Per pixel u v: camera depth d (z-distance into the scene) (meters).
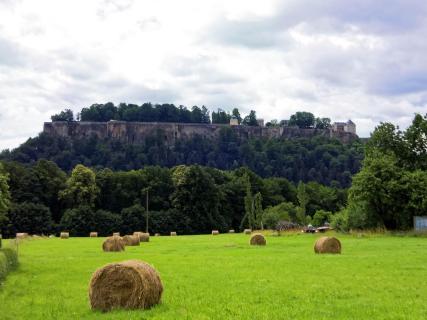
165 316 15.28
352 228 76.81
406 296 18.34
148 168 144.75
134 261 17.83
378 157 77.94
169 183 141.25
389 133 81.12
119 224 125.56
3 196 92.31
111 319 15.02
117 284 16.88
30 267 30.80
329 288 20.25
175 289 20.58
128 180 140.00
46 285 22.77
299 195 109.00
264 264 30.56
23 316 15.88
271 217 107.50
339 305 16.61
